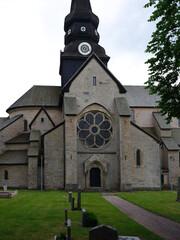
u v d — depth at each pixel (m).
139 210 25.03
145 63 22.05
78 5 56.81
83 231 16.56
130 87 62.56
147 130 56.97
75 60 54.09
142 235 15.91
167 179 51.03
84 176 44.88
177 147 51.66
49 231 16.67
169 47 20.55
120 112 44.53
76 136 42.91
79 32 55.50
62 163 44.50
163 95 21.97
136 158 46.78
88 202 29.31
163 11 19.16
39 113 51.22
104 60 55.19
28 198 32.53
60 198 32.53
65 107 43.81
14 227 17.59
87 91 46.78
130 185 43.03
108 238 11.34
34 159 45.66
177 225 19.08
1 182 47.12
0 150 51.50
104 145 46.28
